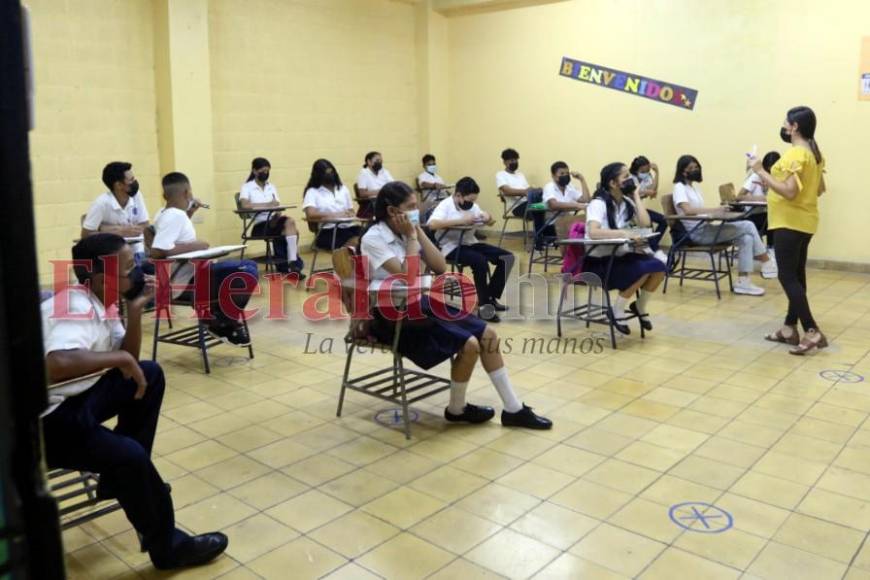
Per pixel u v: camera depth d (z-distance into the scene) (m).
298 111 8.05
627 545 2.37
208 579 2.22
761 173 4.25
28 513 0.79
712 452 3.06
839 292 6.03
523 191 8.15
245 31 7.45
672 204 6.13
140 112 6.72
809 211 4.29
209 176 7.11
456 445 3.17
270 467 2.98
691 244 6.02
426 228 5.42
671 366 4.20
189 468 2.97
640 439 3.21
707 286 6.34
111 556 2.36
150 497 2.15
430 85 9.28
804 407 3.55
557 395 3.76
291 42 7.88
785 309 5.48
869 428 3.29
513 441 3.21
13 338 0.76
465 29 9.16
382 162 8.94
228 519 2.57
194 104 6.91
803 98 6.91
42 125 5.98
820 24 6.73
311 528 2.50
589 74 8.20
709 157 7.52
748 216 6.50
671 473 2.88
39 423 0.81
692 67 7.49
